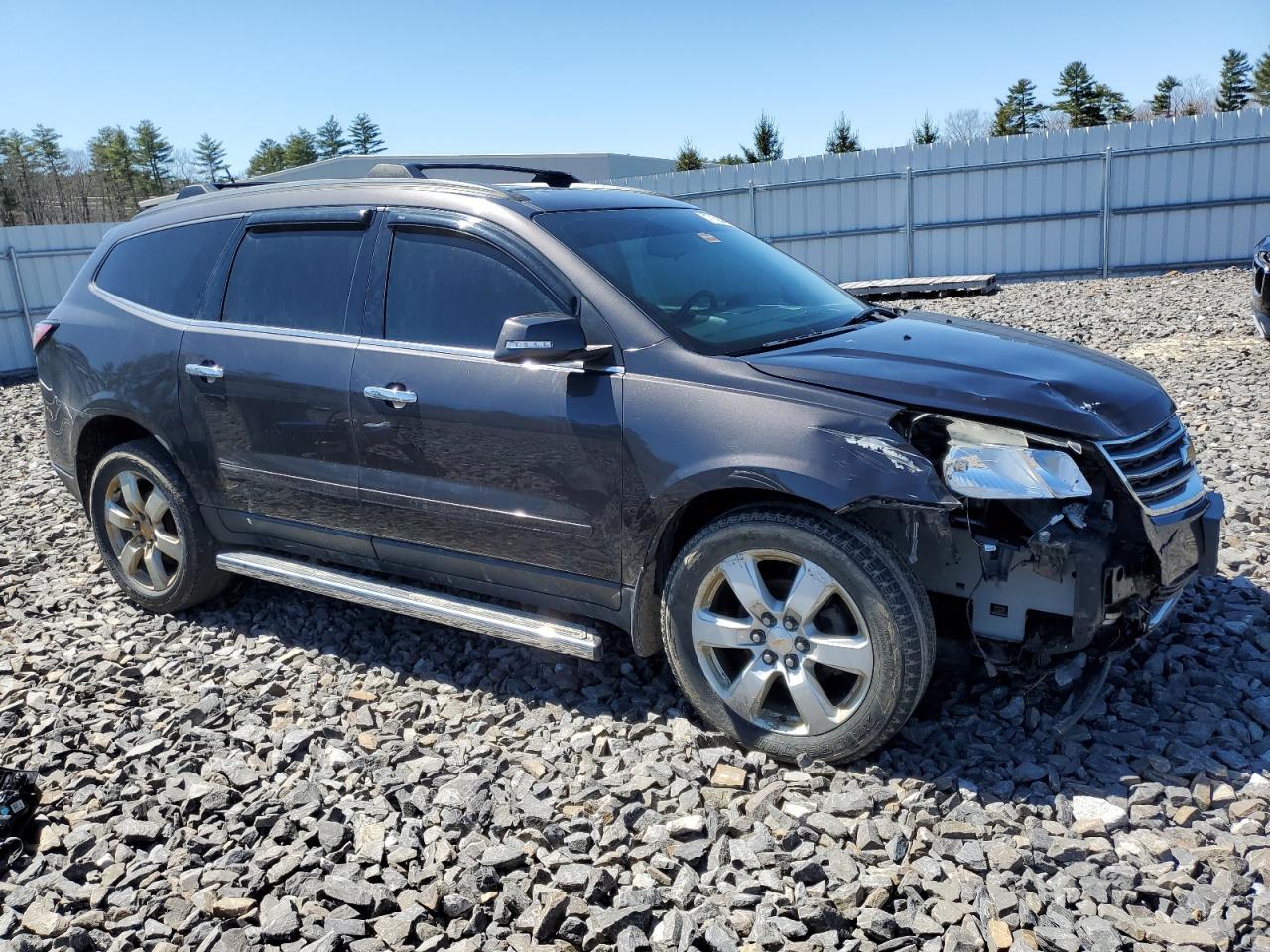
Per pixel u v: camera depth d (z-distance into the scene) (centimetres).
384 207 389
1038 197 1850
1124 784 295
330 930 253
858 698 303
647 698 367
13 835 304
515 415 342
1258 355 925
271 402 399
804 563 302
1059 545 290
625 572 335
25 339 1805
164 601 465
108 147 11150
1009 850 266
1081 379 319
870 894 252
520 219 359
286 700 382
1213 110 7319
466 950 245
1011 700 339
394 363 369
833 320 379
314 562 446
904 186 1923
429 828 295
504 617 361
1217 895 248
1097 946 232
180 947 254
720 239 419
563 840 285
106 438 488
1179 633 387
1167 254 1800
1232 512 510
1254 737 319
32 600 507
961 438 295
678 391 317
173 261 447
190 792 318
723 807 298
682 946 241
